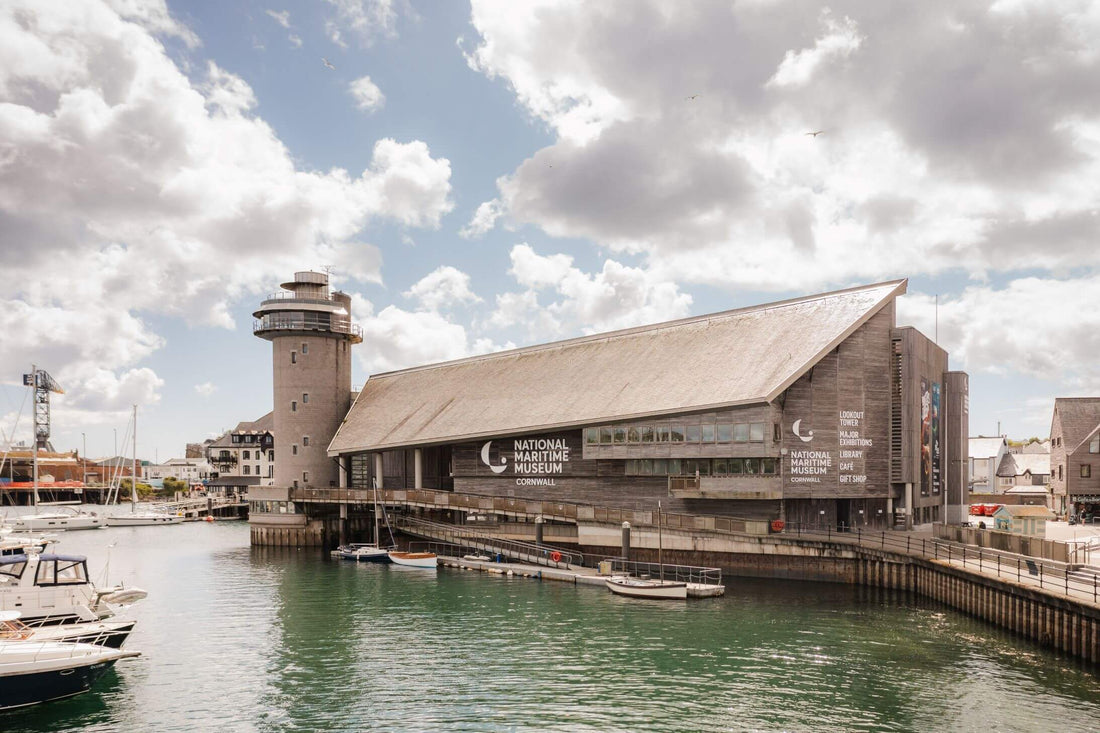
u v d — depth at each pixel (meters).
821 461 50.59
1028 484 109.62
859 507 53.06
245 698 26.56
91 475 167.00
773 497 48.72
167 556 66.31
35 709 25.58
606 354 65.00
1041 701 25.19
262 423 124.50
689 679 27.88
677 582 44.09
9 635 28.23
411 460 73.44
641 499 55.00
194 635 35.59
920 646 31.92
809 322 54.22
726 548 48.62
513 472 61.62
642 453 53.69
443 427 66.00
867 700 25.48
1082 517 70.62
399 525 67.31
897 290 53.12
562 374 65.38
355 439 73.12
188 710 25.45
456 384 74.06
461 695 26.48
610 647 32.31
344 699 26.28
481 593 45.44
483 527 61.97
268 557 65.12
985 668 28.73
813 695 26.03
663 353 60.44
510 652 31.80
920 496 57.75
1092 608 27.80
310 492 70.75
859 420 52.22
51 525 95.81
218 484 124.94
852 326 51.00
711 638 33.62
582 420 56.31
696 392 52.59
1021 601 32.81
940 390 65.06
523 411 62.12
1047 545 36.19
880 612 38.59
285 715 24.86
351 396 82.00
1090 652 28.44
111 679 28.86
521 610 40.16
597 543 53.72
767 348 53.53
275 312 76.62
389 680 28.28
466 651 32.06
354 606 41.97
